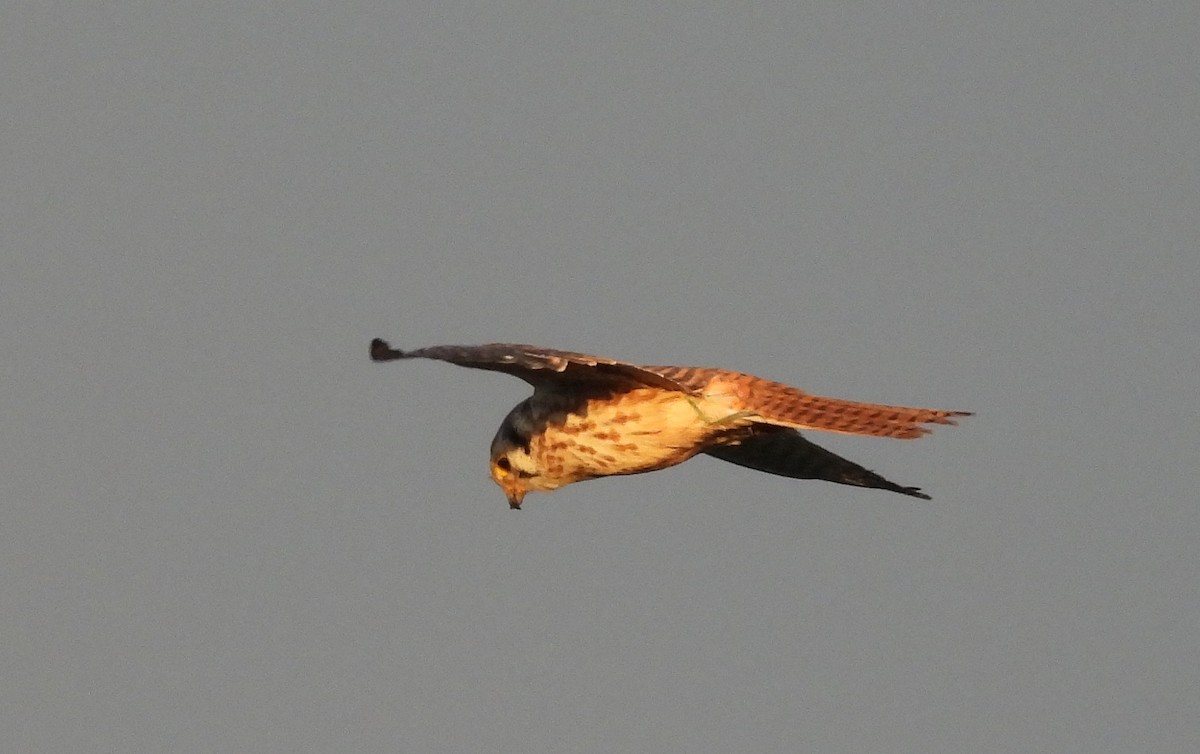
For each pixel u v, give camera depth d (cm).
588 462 1475
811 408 1373
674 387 1402
